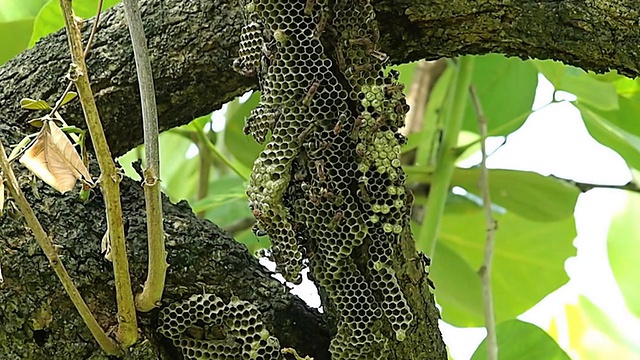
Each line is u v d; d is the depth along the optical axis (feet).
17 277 6.79
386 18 6.89
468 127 9.30
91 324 6.72
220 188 9.66
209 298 6.84
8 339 6.79
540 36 6.86
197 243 6.89
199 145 9.07
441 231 9.90
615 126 7.79
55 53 7.03
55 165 6.61
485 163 7.86
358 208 6.80
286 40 6.76
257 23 6.81
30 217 6.61
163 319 6.83
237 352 6.84
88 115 6.58
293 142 6.79
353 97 6.78
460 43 6.93
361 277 6.83
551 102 7.88
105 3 7.61
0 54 7.85
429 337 6.90
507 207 8.84
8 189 6.58
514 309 9.88
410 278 6.86
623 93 7.88
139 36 6.66
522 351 7.54
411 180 8.77
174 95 7.01
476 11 6.86
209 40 6.97
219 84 7.00
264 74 6.81
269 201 6.79
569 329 12.25
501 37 6.89
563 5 6.82
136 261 6.85
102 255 6.84
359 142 6.78
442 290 9.46
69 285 6.66
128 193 6.92
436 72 10.77
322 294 6.88
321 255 6.82
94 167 6.92
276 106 6.79
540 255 9.77
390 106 6.78
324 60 6.77
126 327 6.75
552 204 8.60
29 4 7.92
